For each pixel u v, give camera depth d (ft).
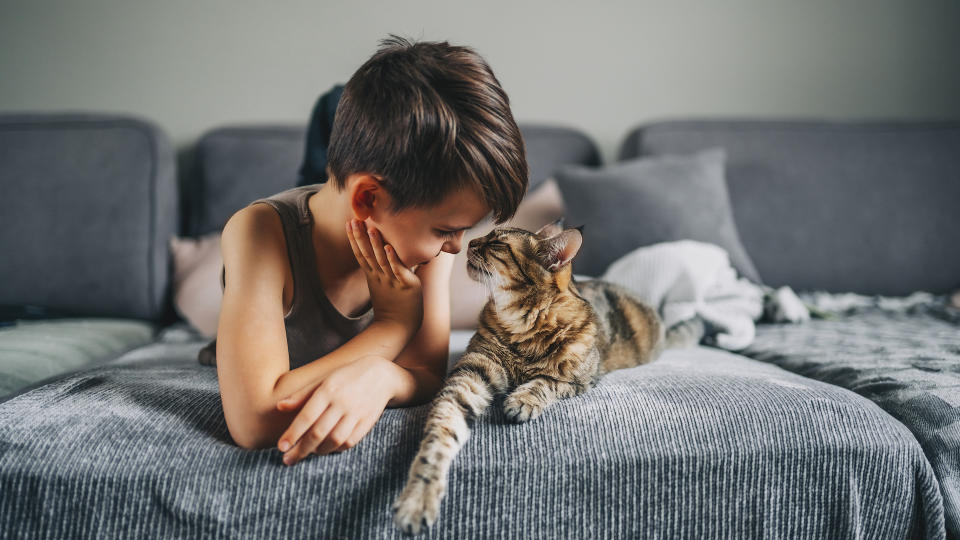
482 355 3.66
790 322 5.65
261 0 7.69
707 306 5.28
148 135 6.62
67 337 4.90
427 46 2.83
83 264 6.30
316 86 7.82
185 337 5.69
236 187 6.89
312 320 3.27
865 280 7.07
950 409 3.14
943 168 7.24
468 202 2.67
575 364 3.52
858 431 2.83
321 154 4.78
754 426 2.80
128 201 6.42
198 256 6.52
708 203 6.40
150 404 2.90
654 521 2.72
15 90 7.39
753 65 8.34
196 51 7.64
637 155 7.34
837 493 2.78
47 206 6.30
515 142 2.76
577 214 6.40
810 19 8.34
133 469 2.51
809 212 7.11
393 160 2.56
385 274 3.02
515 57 8.08
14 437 2.58
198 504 2.49
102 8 7.45
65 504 2.48
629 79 8.22
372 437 2.71
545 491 2.66
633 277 5.55
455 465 2.63
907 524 2.84
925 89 8.54
